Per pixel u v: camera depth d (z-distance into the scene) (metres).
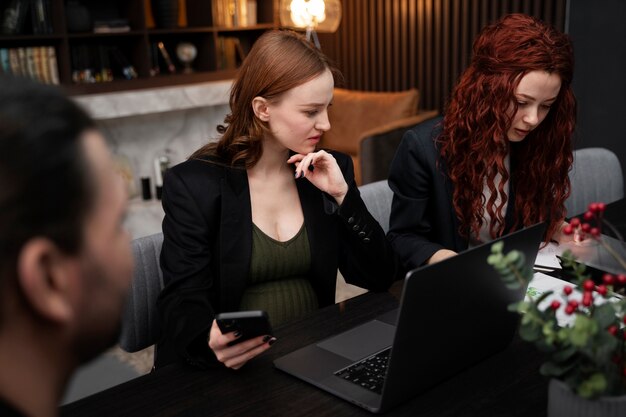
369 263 1.68
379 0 5.52
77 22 4.41
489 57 1.72
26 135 0.45
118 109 4.38
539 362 1.27
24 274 0.45
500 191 1.85
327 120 1.57
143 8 4.57
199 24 5.03
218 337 1.24
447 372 1.20
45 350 0.48
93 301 0.49
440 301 1.05
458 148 1.82
